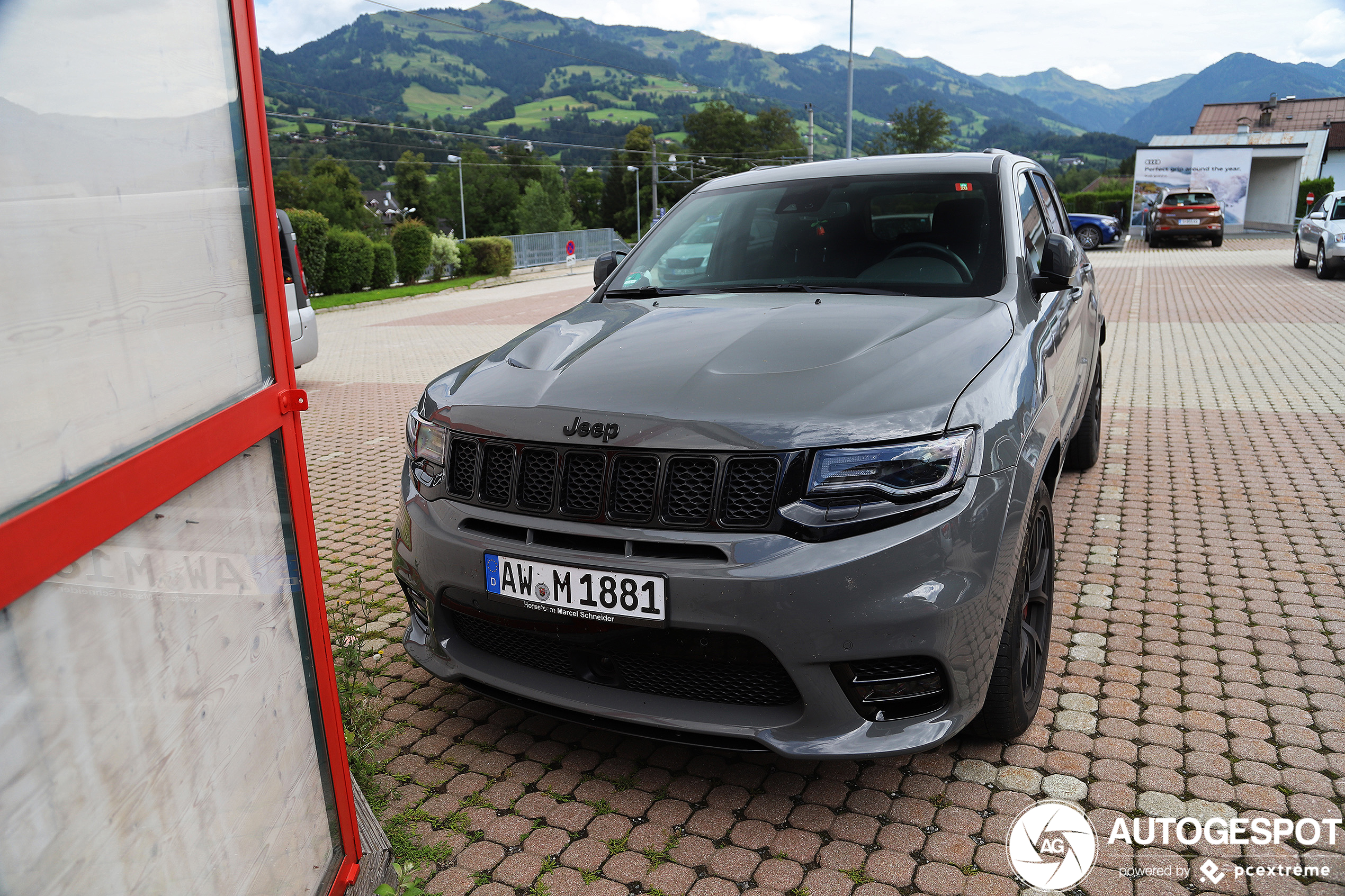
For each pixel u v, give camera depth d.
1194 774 2.44
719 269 3.38
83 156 1.20
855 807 2.35
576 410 2.26
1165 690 2.88
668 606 2.08
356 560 4.35
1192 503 4.73
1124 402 7.28
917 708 2.16
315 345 8.55
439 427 2.53
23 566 1.06
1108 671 3.01
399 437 7.04
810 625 2.01
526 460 2.29
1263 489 4.93
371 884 2.03
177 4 1.41
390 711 2.91
